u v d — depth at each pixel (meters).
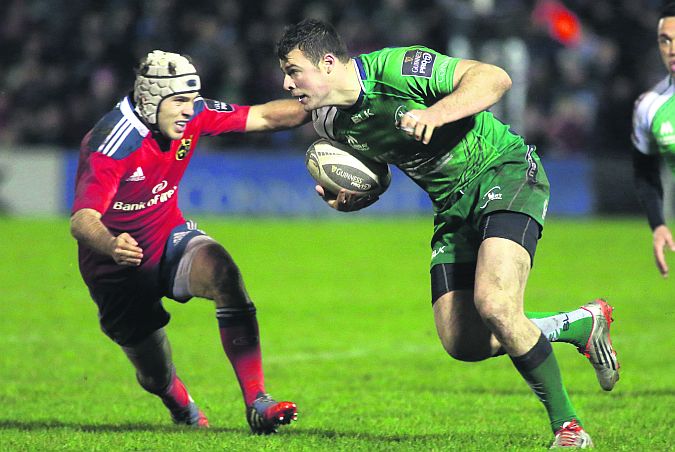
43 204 77.75
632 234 68.06
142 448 18.86
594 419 22.62
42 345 34.22
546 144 80.44
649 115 23.02
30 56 85.62
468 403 25.12
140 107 19.56
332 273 52.72
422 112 17.16
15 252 58.97
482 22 72.88
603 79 82.88
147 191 20.25
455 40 76.69
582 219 76.75
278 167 77.44
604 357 19.97
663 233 23.17
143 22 84.94
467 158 19.20
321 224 74.44
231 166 77.38
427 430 21.39
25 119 83.62
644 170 23.61
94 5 86.81
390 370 30.30
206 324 39.00
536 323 19.33
